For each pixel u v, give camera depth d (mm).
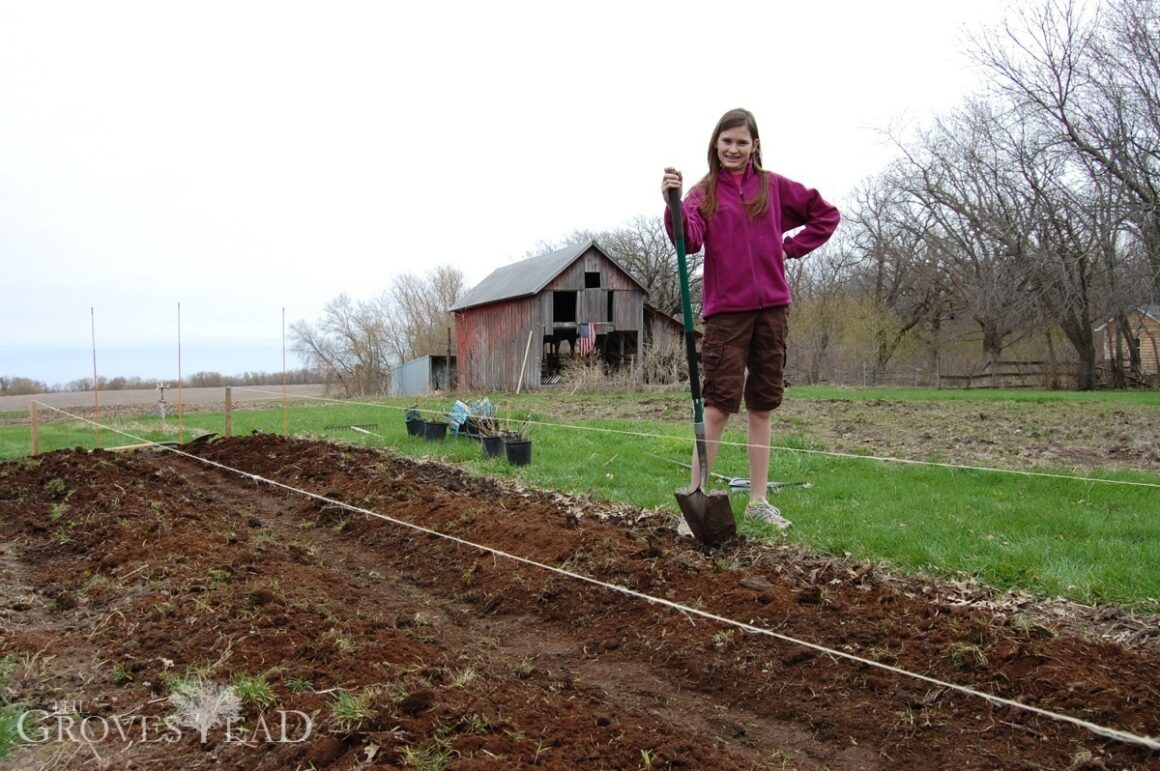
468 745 2709
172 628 3719
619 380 25656
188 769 2641
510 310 32188
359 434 12383
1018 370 34094
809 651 3553
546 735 2850
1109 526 5430
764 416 5699
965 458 9070
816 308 41094
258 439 10734
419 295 52219
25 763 2689
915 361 40188
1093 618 3982
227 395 11867
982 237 32188
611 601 4367
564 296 35531
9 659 3445
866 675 3352
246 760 2650
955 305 37688
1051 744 2830
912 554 4949
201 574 4457
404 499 7047
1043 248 27422
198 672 3209
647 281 53500
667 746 2838
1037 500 6352
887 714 3129
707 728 3176
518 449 8633
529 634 4250
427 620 4379
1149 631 3725
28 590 4680
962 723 3023
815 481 7316
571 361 28578
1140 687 3041
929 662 3389
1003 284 28641
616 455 9000
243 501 7633
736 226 5262
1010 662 3303
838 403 19500
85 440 13539
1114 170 24469
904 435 11602
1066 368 30469
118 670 3346
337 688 3049
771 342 5492
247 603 3932
